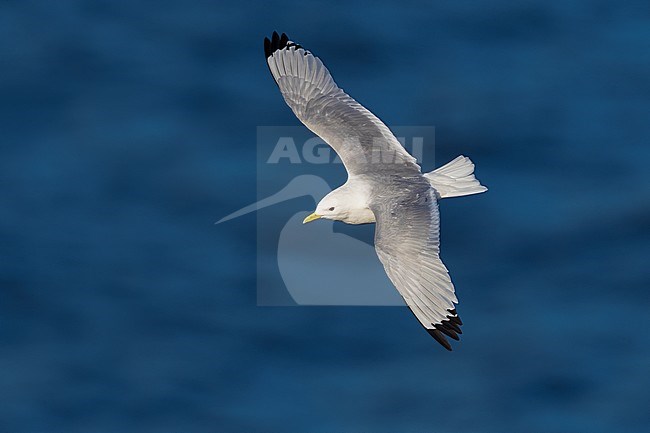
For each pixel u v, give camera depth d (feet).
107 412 81.56
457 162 55.83
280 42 56.49
